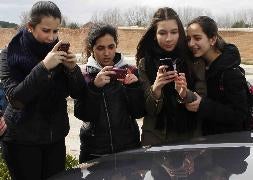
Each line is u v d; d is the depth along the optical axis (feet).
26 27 12.55
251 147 10.12
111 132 13.48
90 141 13.71
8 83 12.29
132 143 13.79
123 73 13.30
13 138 12.59
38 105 12.48
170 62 12.83
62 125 12.98
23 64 12.30
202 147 10.51
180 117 13.50
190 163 9.64
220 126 13.39
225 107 12.98
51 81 12.29
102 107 13.42
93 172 10.14
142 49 14.05
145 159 10.31
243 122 13.48
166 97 13.53
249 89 13.69
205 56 13.56
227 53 13.17
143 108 13.71
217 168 9.18
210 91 13.34
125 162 10.36
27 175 12.74
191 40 13.50
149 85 13.67
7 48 12.58
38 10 12.08
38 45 12.35
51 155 13.01
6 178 16.25
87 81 13.53
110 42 13.48
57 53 11.99
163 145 11.27
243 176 8.72
